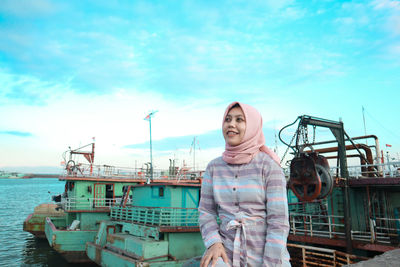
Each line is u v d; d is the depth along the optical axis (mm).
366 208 14383
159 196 19625
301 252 14672
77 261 23469
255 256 2217
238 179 2416
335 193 15281
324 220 17578
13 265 25969
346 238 12922
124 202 22891
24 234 40531
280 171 2361
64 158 29766
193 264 3533
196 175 29047
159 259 15992
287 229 2199
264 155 2428
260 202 2332
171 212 17734
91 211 24906
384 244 12172
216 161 2637
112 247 19188
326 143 14109
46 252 30453
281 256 2057
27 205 84812
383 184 12625
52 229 24766
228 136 2461
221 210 2484
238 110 2500
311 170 10102
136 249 16469
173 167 34219
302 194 10414
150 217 18438
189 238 17094
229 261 2232
